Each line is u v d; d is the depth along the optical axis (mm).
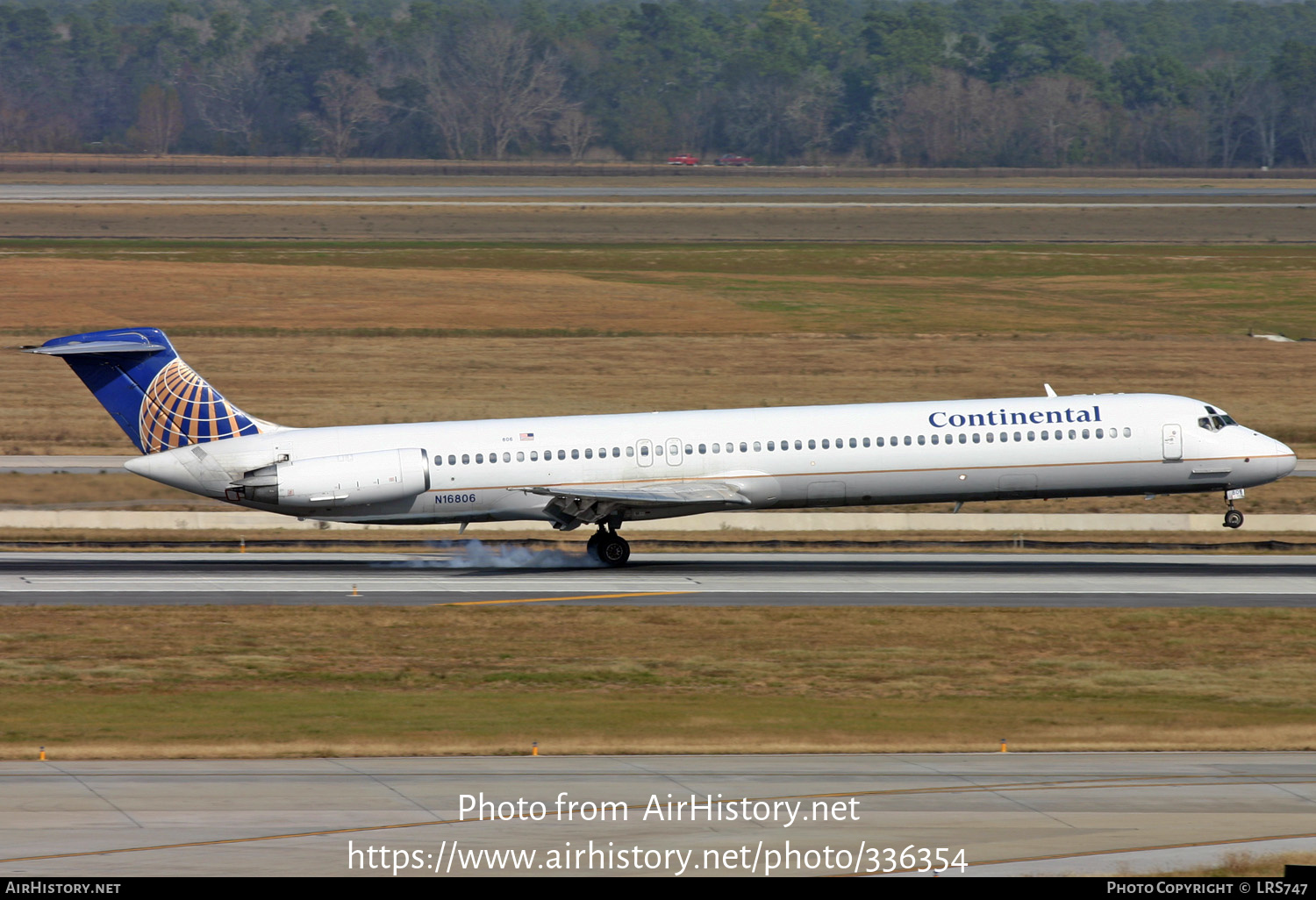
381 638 138500
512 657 131500
